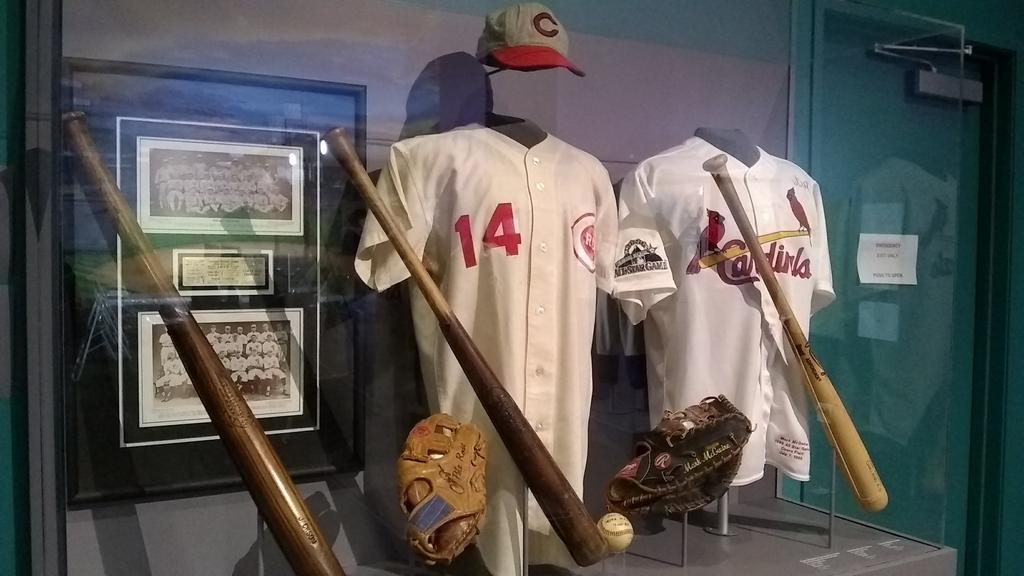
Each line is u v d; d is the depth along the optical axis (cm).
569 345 136
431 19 145
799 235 160
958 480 216
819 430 163
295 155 136
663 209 152
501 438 126
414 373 139
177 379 130
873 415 183
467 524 118
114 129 125
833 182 185
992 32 204
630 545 144
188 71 129
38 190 119
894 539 165
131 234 122
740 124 177
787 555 150
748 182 157
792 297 159
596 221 144
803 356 157
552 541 133
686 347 151
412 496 119
